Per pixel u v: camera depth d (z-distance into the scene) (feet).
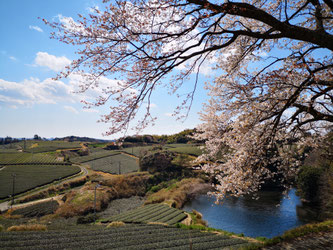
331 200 87.10
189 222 88.69
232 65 23.44
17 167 247.91
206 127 26.50
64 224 97.35
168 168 195.11
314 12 19.01
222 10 13.39
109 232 74.54
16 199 152.05
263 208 107.65
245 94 19.66
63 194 167.43
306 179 101.86
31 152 350.84
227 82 22.97
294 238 26.86
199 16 14.53
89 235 70.33
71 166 268.41
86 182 197.67
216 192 23.41
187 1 13.96
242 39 23.39
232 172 22.20
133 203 149.69
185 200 113.80
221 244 57.52
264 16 13.83
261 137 21.65
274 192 135.13
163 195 134.72
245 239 65.16
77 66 15.12
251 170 20.45
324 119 20.36
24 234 64.80
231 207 109.91
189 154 214.28
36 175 216.54
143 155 228.43
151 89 15.69
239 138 22.45
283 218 92.89
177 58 15.20
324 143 28.02
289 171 26.50
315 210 98.02
